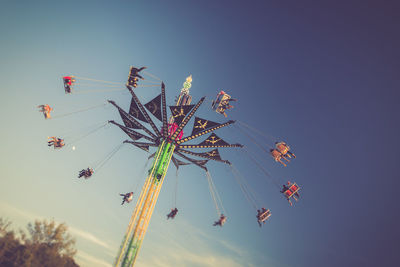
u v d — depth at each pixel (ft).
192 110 78.84
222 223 72.43
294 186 73.92
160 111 81.92
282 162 76.28
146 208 70.69
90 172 77.41
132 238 66.08
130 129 85.20
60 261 70.33
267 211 74.43
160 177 75.05
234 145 82.84
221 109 76.79
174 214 72.54
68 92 71.97
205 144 83.51
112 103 81.00
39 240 71.72
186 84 99.35
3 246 66.69
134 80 73.92
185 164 93.71
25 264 64.49
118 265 62.80
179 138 85.30
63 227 75.41
